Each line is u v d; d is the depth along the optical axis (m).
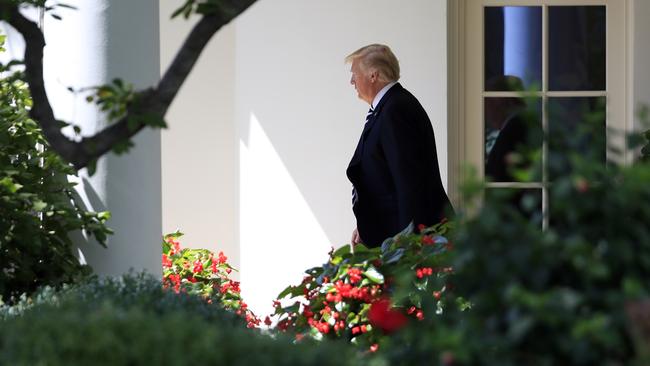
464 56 24.69
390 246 15.34
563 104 24.64
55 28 16.27
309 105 25.11
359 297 14.62
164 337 9.23
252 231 25.52
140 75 16.19
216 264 21.67
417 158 19.22
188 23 26.94
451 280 9.25
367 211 19.53
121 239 16.27
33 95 9.73
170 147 27.22
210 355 9.12
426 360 9.59
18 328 9.83
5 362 9.25
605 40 24.52
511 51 24.70
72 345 9.10
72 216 15.77
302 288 15.45
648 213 8.53
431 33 24.52
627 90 24.42
